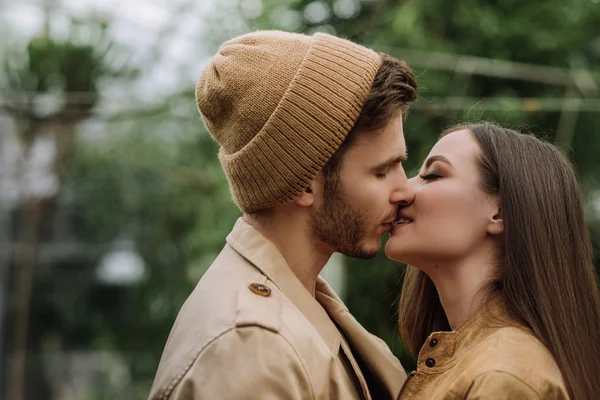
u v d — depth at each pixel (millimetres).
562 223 2035
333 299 2193
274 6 7352
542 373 1810
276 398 1771
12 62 7652
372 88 1981
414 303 2316
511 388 1778
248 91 1974
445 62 6520
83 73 7660
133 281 14070
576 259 2059
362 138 1985
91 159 13414
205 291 1973
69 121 7930
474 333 1973
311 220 2025
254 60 1987
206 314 1900
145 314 13406
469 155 2070
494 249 2055
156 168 12000
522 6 7102
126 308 14562
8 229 12500
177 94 7930
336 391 1863
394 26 6758
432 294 2299
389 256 2107
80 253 15461
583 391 1893
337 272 6180
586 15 7164
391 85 1986
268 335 1817
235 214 8500
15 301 12945
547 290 1948
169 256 12625
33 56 7645
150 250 12805
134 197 13570
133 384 14578
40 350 15703
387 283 6020
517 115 5836
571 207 2072
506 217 1999
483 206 2043
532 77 6812
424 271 2152
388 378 2127
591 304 2051
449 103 5918
